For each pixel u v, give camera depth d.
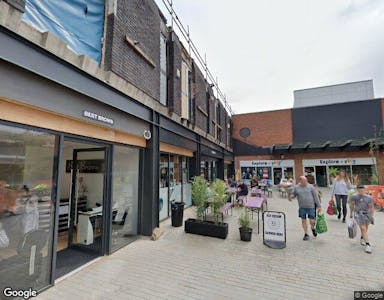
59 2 3.90
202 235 6.29
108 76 4.73
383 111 20.39
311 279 3.73
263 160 23.53
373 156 18.47
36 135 3.39
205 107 13.23
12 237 3.10
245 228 5.86
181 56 9.48
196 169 11.38
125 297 3.17
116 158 5.50
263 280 3.69
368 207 5.12
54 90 3.48
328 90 27.27
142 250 5.12
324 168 21.06
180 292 3.31
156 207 6.66
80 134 4.16
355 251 5.02
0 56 2.66
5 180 3.02
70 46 4.07
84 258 4.59
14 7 2.86
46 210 3.52
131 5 5.78
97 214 5.12
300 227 7.17
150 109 6.66
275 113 23.84
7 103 2.91
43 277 3.41
